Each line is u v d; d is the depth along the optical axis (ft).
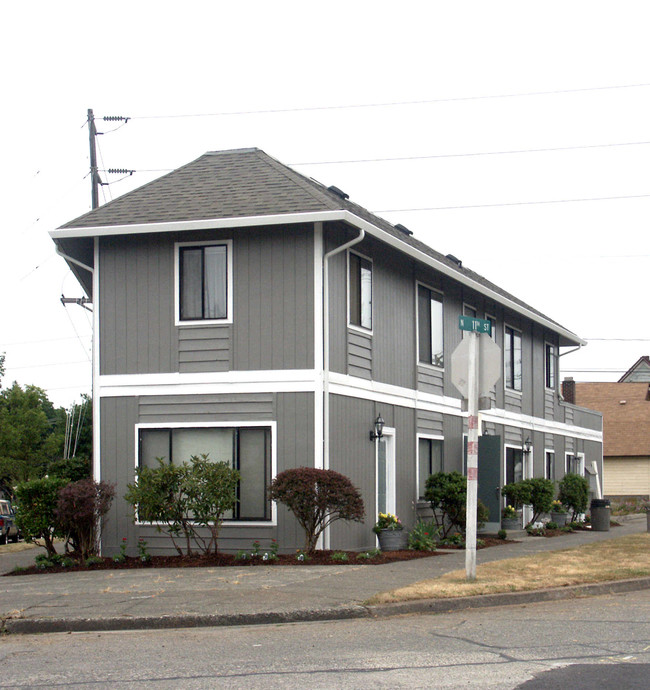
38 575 52.08
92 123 90.58
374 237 61.26
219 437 57.88
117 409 59.31
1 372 154.51
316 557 53.16
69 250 61.87
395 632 33.35
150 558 54.70
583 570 47.96
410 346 70.23
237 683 25.39
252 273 57.82
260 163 63.98
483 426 83.30
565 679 25.55
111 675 26.81
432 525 67.31
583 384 179.73
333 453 57.52
